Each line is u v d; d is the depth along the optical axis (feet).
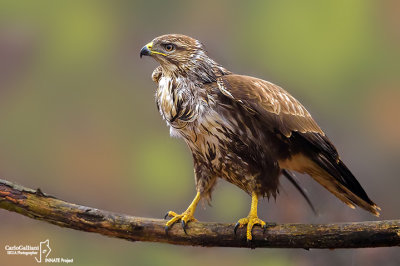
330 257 33.86
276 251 36.86
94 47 61.82
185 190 52.42
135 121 57.88
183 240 22.53
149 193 53.01
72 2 63.41
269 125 23.73
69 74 61.31
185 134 24.40
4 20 62.69
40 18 62.85
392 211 47.65
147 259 39.52
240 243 22.17
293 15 59.06
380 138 53.72
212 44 59.36
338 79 57.06
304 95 56.49
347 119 55.06
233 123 23.75
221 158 24.14
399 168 50.06
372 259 33.17
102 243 40.22
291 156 24.93
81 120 59.41
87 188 55.47
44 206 21.67
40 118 59.72
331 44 58.13
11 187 21.54
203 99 23.90
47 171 56.85
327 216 35.63
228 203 41.93
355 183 24.73
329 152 24.64
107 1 62.34
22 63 61.82
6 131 58.54
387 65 58.29
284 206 35.76
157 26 61.36
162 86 24.85
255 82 24.18
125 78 60.13
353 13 58.65
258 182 24.03
